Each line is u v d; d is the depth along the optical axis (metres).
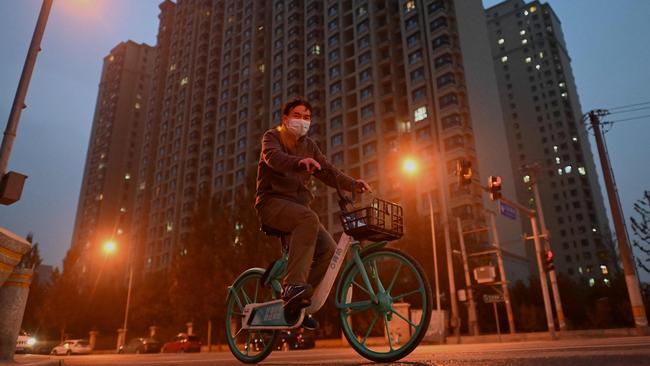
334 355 6.46
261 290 3.57
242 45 88.19
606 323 28.89
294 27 78.06
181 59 104.19
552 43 115.62
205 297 28.47
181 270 30.36
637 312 16.86
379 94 61.25
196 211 31.75
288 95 74.25
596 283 35.41
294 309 2.80
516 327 31.64
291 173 3.07
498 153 54.03
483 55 59.66
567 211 100.31
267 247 27.12
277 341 3.22
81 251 48.50
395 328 4.55
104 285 55.84
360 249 2.98
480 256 31.97
